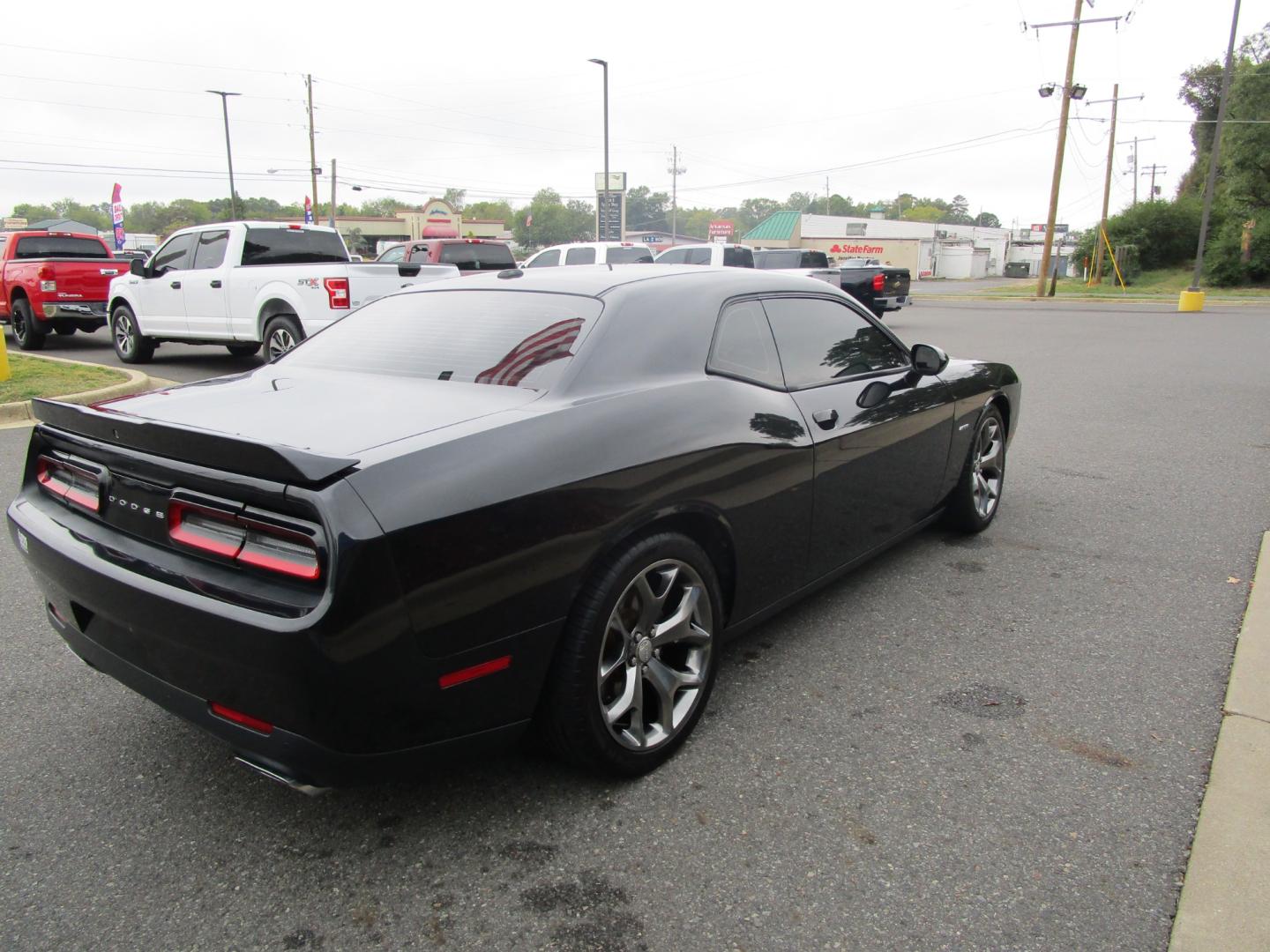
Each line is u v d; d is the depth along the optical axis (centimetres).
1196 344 1573
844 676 346
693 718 297
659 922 220
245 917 223
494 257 1773
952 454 459
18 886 234
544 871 239
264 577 219
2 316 1451
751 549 319
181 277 1143
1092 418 871
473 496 227
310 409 269
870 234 7988
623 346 295
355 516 208
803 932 216
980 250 8644
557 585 245
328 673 207
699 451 287
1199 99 5753
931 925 218
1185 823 255
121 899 229
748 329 342
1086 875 234
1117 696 328
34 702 328
